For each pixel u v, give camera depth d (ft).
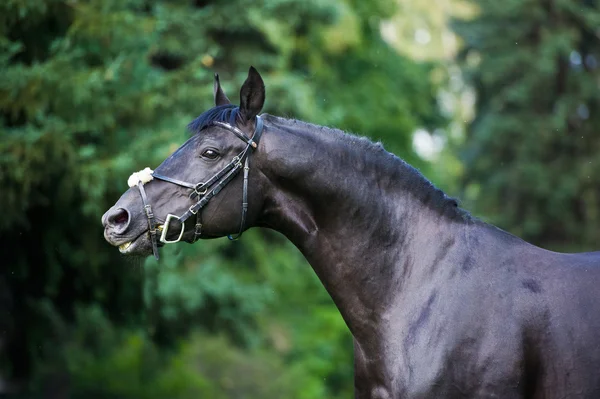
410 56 104.01
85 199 37.63
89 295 44.50
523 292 17.71
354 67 87.97
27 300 44.60
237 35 57.57
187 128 19.19
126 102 39.24
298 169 18.66
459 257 18.29
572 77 82.23
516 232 81.10
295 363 75.41
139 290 43.70
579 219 81.35
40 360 50.90
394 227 18.70
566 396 17.21
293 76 58.65
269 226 19.36
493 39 84.79
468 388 17.31
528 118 82.23
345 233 18.70
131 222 18.31
